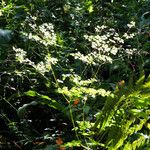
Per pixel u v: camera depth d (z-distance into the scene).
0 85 3.07
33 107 3.05
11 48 3.28
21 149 2.65
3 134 2.77
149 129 2.57
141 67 3.37
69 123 2.81
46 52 3.26
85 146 2.40
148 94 2.31
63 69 3.06
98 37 2.51
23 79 3.04
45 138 2.59
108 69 3.59
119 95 2.31
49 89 2.99
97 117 2.45
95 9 4.72
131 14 4.61
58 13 4.21
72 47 3.66
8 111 3.01
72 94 2.29
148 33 4.15
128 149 2.18
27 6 4.03
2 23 3.87
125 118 2.30
